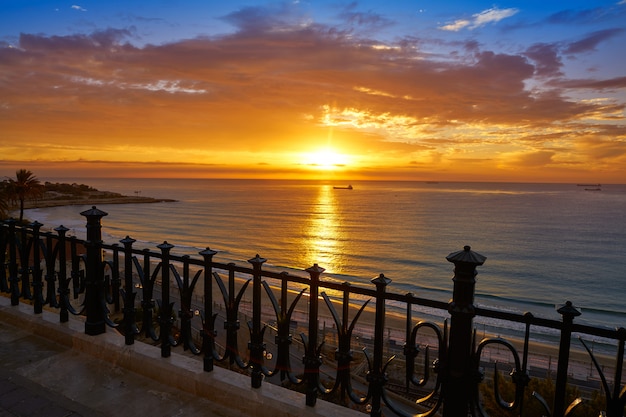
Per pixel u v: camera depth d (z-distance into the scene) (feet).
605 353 85.15
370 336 81.56
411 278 160.35
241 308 96.07
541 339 93.66
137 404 10.02
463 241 249.96
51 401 9.98
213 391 10.18
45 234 14.24
